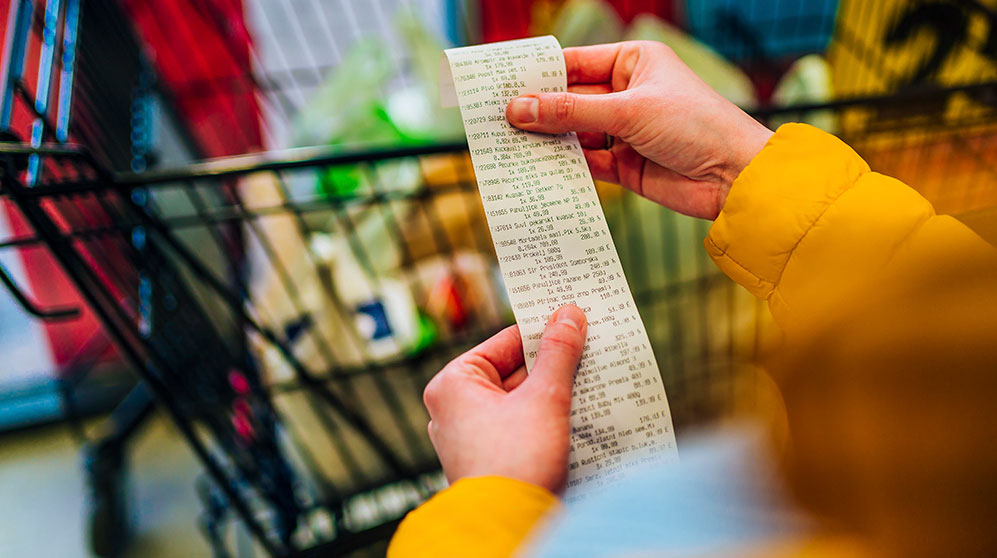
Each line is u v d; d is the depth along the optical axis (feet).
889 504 0.63
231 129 3.24
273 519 2.32
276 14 3.15
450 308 2.41
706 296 2.62
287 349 2.06
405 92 3.00
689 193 1.56
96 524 2.77
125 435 2.97
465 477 1.12
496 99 1.40
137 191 1.87
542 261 1.31
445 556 1.00
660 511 0.84
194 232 2.54
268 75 3.05
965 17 2.52
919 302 0.65
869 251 1.20
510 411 1.16
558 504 1.06
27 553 2.84
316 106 2.88
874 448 0.63
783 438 0.78
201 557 2.79
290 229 2.41
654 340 2.60
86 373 3.23
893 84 2.92
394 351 2.34
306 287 2.38
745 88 2.86
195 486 3.07
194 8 2.87
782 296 1.32
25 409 3.32
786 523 0.72
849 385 0.65
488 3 3.43
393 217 2.32
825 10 3.52
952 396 0.60
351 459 2.33
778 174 1.30
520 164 1.38
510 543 1.01
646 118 1.44
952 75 2.66
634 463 1.22
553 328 1.22
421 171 1.99
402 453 2.39
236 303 1.98
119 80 2.58
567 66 1.57
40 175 1.55
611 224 2.57
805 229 1.27
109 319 1.70
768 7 3.52
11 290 1.50
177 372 2.07
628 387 1.25
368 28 3.33
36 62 2.40
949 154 2.35
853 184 1.27
